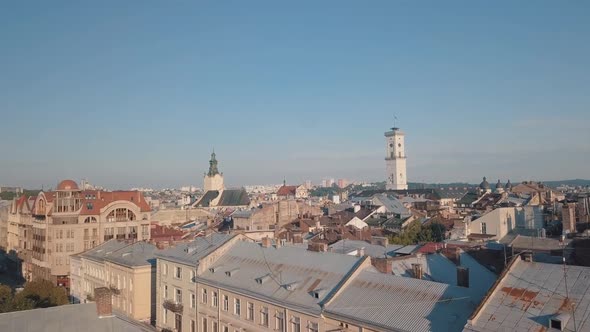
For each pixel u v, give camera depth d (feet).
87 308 139.13
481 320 111.34
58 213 417.69
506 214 331.57
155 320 257.96
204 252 224.33
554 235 286.05
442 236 331.36
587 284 110.63
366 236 333.01
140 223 448.24
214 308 204.44
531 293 113.91
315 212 523.29
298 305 159.02
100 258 300.61
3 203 622.54
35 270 435.94
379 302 142.92
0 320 130.82
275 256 201.67
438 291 138.00
